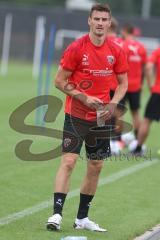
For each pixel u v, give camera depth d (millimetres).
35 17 114000
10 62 115125
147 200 29891
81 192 24734
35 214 26500
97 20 23516
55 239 22844
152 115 41281
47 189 31047
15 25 114625
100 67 23875
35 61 105125
